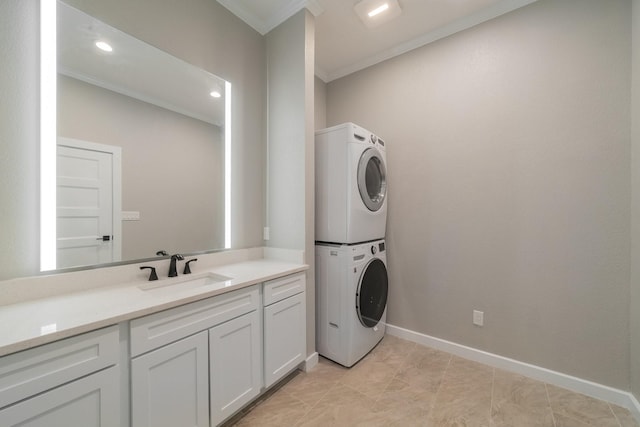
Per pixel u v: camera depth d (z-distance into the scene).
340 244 2.00
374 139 2.21
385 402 1.59
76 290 1.24
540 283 1.80
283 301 1.70
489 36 1.98
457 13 2.02
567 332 1.72
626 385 1.54
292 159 2.01
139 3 1.49
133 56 1.48
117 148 1.42
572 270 1.70
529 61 1.83
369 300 2.13
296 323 1.80
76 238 1.27
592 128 1.63
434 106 2.24
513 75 1.89
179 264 1.64
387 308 2.52
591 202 1.63
